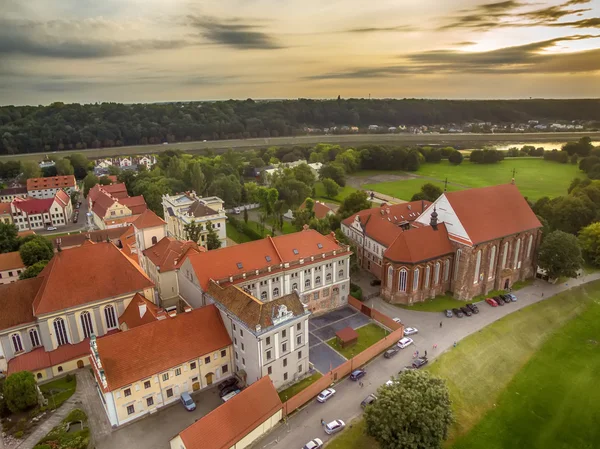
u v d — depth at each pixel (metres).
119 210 161.88
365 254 125.69
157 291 101.25
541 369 83.50
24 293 77.56
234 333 73.44
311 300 98.25
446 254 106.75
